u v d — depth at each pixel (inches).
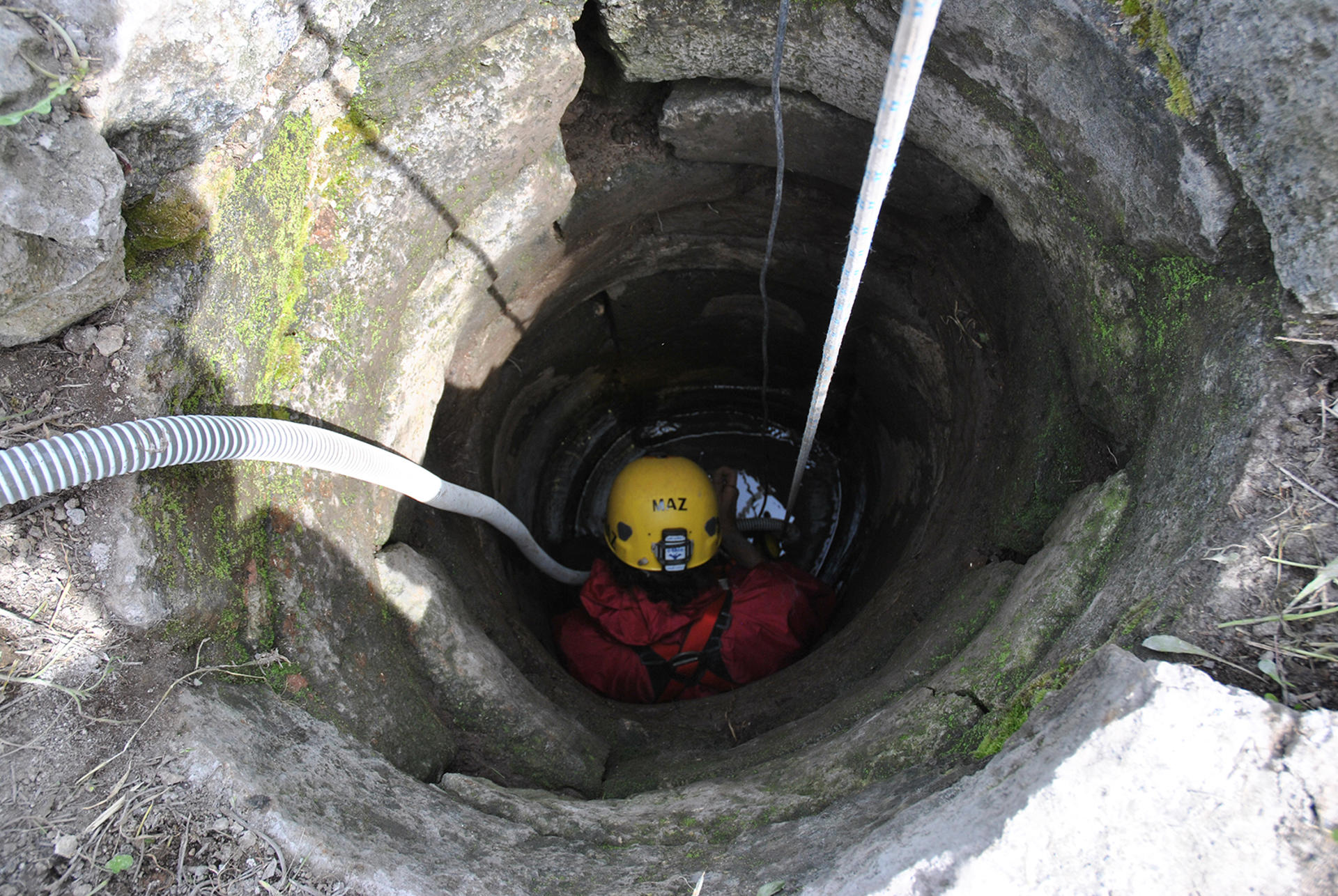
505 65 73.1
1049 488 74.0
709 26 75.5
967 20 60.3
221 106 52.2
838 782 59.2
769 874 50.2
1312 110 43.1
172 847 46.3
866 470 146.9
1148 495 57.0
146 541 49.6
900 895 41.3
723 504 153.6
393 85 67.9
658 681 124.1
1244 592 46.1
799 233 109.7
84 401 49.6
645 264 119.1
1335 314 47.2
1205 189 51.2
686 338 144.3
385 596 75.1
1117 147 56.9
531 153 85.3
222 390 58.0
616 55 82.7
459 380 104.1
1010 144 67.6
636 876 53.3
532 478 143.8
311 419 69.5
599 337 133.3
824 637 124.3
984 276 88.5
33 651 48.0
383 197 72.0
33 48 40.3
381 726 64.6
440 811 57.8
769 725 87.7
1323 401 47.7
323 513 68.5
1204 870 39.2
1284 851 39.1
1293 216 46.4
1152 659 46.1
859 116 80.1
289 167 62.1
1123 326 64.0
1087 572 59.0
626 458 165.9
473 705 75.5
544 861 55.3
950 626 72.7
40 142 41.5
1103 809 40.7
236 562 58.5
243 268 58.7
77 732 47.9
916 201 89.0
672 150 95.4
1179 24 47.9
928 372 109.8
